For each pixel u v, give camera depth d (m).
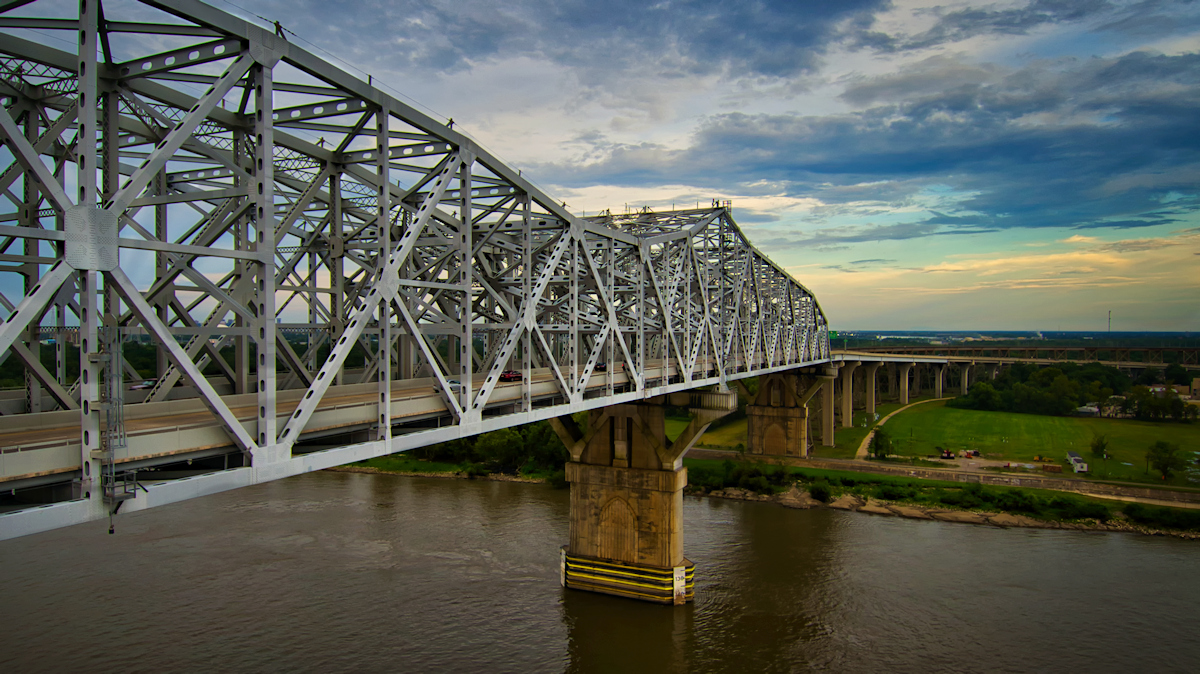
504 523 60.91
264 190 17.47
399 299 22.50
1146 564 54.44
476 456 85.19
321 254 30.52
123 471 15.11
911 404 158.00
